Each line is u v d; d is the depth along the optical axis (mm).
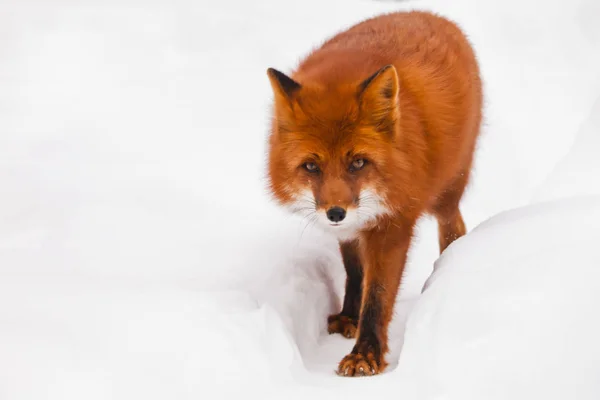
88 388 7070
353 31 11750
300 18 27516
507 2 26562
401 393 7418
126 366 7457
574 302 7234
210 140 18766
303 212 9820
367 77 9773
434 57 10906
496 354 7109
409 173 9523
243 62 24000
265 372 7816
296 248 12258
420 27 11445
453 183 12070
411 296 12000
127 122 19516
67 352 7488
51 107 20219
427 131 10117
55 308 8422
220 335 8109
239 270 11148
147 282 10094
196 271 11172
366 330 9570
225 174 16703
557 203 9711
